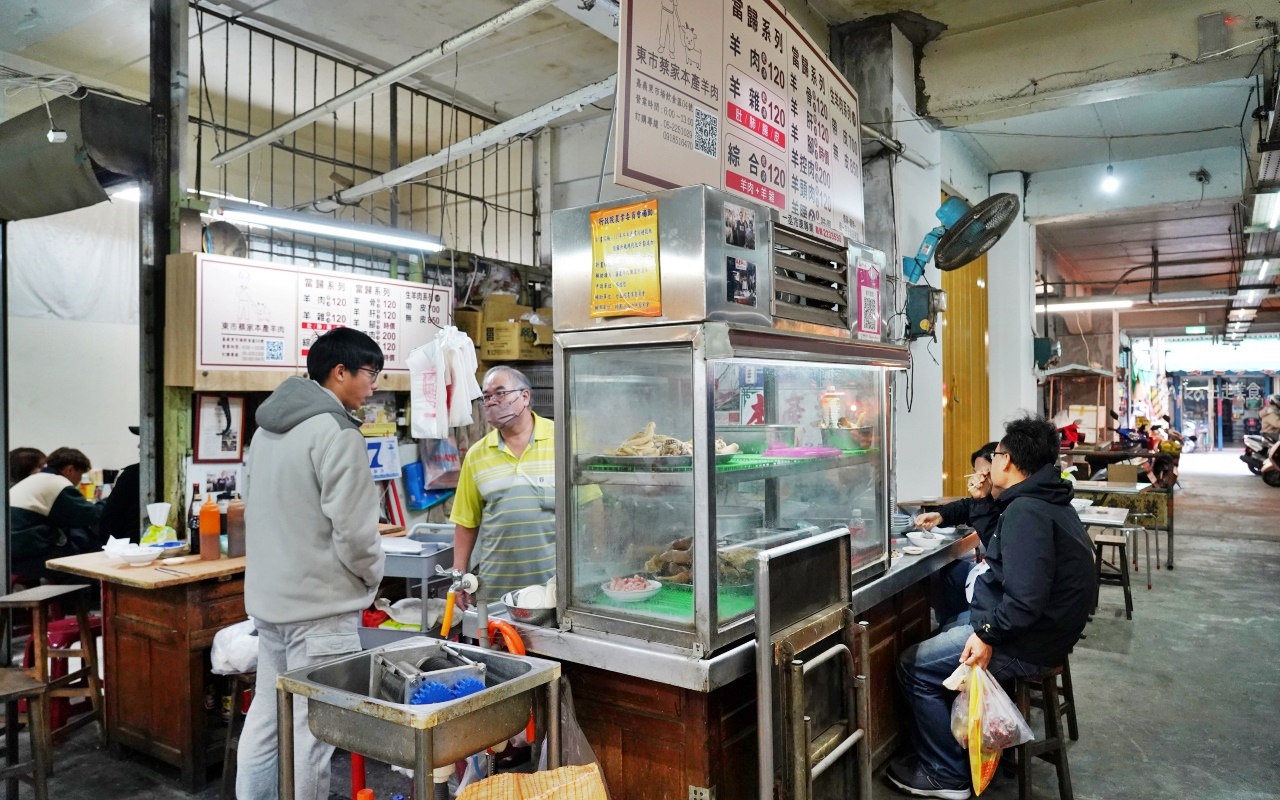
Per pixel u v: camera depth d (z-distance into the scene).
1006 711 2.71
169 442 3.62
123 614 3.37
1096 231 10.86
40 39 5.27
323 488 2.44
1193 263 12.76
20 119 3.77
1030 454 2.92
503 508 3.01
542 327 5.07
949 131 7.05
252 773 2.49
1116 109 6.61
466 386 4.53
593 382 2.34
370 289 4.32
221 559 3.36
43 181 3.77
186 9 3.77
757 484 2.53
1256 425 26.22
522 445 3.07
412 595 4.07
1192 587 6.45
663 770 2.16
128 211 6.18
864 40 5.36
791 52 3.56
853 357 2.62
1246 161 7.26
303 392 2.54
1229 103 6.48
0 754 3.41
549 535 3.04
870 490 3.09
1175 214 9.77
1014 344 8.43
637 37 2.55
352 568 2.50
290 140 6.87
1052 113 6.68
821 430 2.91
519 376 3.04
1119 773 3.22
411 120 6.52
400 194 7.60
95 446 6.02
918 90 5.64
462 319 5.09
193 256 3.55
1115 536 5.97
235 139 6.49
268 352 3.82
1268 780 3.15
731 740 2.21
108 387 6.09
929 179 5.94
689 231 2.06
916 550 3.34
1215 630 5.22
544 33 5.55
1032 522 2.76
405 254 4.80
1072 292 15.02
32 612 3.32
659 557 2.29
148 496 3.67
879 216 5.30
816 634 2.22
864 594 2.77
